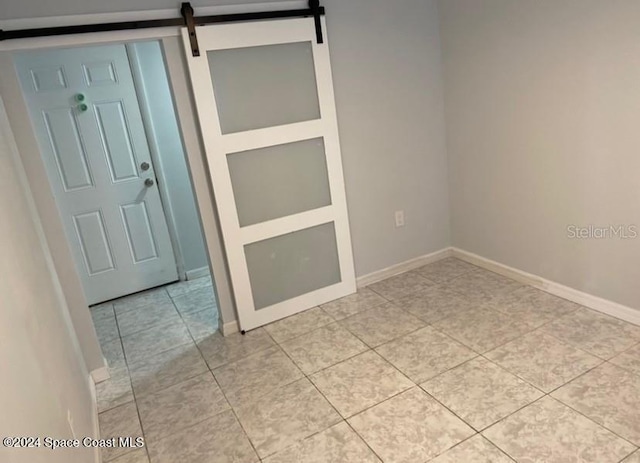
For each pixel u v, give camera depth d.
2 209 1.54
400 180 3.53
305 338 2.92
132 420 2.35
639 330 2.54
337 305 3.30
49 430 1.36
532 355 2.45
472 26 3.11
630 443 1.83
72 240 3.72
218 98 2.78
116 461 2.08
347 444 2.02
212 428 2.22
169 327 3.33
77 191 3.68
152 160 3.88
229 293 3.05
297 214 3.13
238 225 2.94
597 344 2.46
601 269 2.70
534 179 2.96
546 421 2.00
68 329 2.34
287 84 2.95
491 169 3.27
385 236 3.57
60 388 1.68
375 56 3.23
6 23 2.26
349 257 3.38
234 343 2.98
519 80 2.88
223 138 2.79
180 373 2.72
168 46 2.62
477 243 3.59
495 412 2.09
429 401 2.21
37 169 2.39
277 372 2.60
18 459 1.01
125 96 3.71
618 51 2.32
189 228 4.13
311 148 3.11
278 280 3.16
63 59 3.47
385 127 3.37
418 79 3.41
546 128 2.79
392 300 3.26
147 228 3.97
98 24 2.42
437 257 3.84
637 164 2.38
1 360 1.08
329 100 3.07
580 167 2.66
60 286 2.53
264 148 2.95
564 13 2.52
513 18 2.81
